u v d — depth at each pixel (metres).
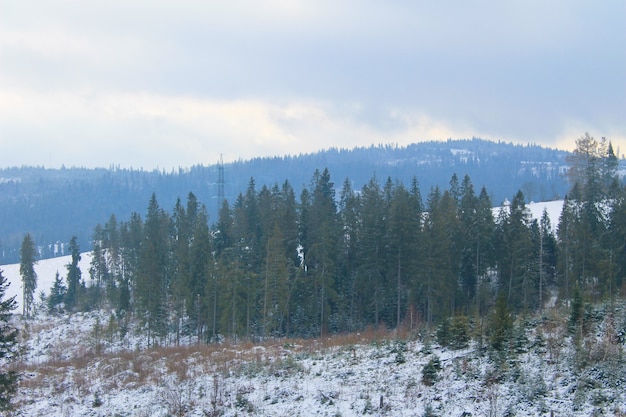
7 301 25.11
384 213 59.72
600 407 17.95
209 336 54.69
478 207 58.50
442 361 24.58
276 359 30.59
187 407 24.69
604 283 46.47
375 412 20.83
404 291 58.34
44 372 36.34
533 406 18.77
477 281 56.75
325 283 55.97
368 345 31.47
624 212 49.84
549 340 23.20
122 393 28.70
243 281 53.44
